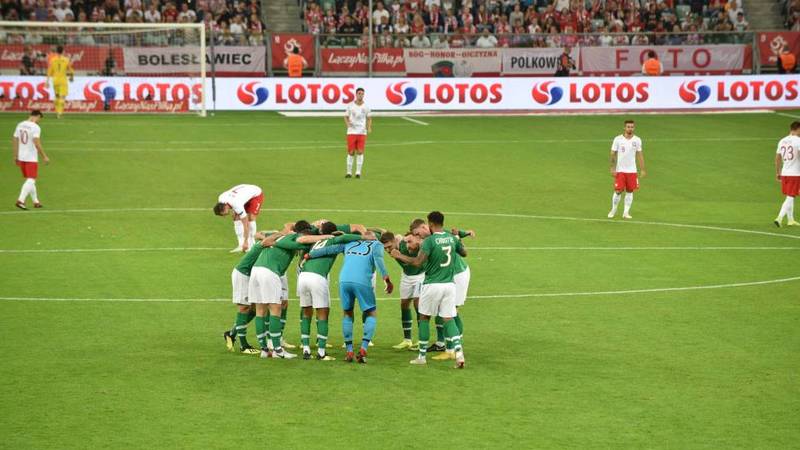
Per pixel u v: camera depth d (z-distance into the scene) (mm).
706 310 56062
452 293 45750
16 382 43344
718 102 150375
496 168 106188
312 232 47469
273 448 36281
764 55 160500
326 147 118188
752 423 39094
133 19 161375
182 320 53719
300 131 130000
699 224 81125
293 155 112688
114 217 81438
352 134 99562
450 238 46031
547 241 74188
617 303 57531
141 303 56906
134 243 72438
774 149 118188
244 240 67500
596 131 131000
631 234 77125
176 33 153375
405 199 89812
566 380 44125
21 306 55938
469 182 98562
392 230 76562
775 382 43906
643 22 173500
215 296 58625
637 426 38688
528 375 44844
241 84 147000
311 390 42656
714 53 159875
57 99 138875
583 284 61844
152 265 65875
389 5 172000
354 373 45125
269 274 46594
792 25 174750
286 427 38344
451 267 45812
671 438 37531
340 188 94438
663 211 86250
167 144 119062
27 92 142250
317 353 47844
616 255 69938
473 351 48562
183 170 103125
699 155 114188
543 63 158750
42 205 86000
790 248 72688
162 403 40938
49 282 61281
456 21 171500
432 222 45938
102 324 52688
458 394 42281
